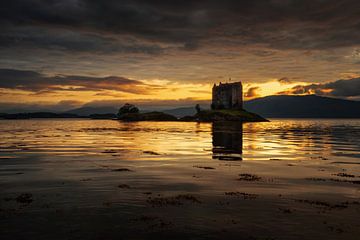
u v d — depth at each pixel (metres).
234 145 76.19
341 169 41.53
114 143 80.88
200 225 19.11
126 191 27.72
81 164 43.88
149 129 175.62
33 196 25.73
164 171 38.41
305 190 28.98
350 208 23.09
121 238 17.03
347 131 162.00
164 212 21.64
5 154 55.28
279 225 19.22
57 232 17.80
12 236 17.17
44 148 66.25
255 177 34.91
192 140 92.12
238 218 20.48
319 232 18.14
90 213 21.30
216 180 33.06
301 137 110.94
